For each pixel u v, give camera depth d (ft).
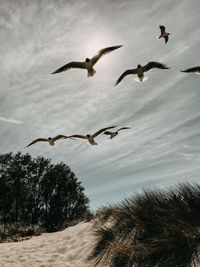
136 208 18.69
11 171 75.41
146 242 15.75
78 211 71.05
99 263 16.94
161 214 16.75
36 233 43.50
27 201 73.00
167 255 13.42
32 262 19.60
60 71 13.69
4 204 70.69
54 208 73.00
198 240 12.84
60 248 23.03
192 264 11.69
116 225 20.26
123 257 15.40
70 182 80.59
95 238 21.43
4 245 30.40
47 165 81.66
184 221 14.37
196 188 16.39
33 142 17.08
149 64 14.53
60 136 16.60
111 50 13.58
